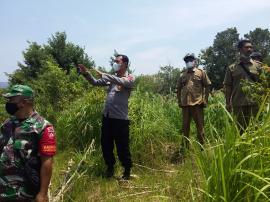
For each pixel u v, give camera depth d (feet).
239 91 21.90
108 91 21.98
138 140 25.54
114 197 18.85
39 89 34.47
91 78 21.24
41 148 12.02
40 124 12.12
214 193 12.87
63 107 33.12
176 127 28.37
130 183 20.89
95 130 27.22
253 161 12.78
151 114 28.07
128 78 21.36
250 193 12.52
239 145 13.12
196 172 16.17
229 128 13.37
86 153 23.41
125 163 21.57
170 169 22.84
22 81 55.88
